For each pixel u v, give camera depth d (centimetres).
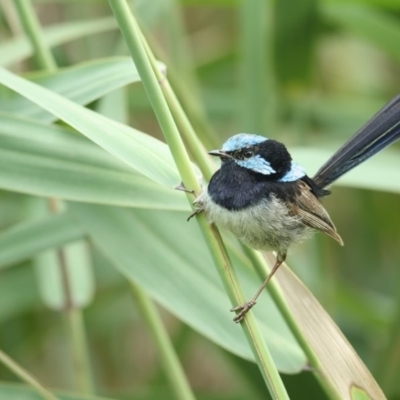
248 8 1208
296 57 1387
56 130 765
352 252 1603
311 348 753
